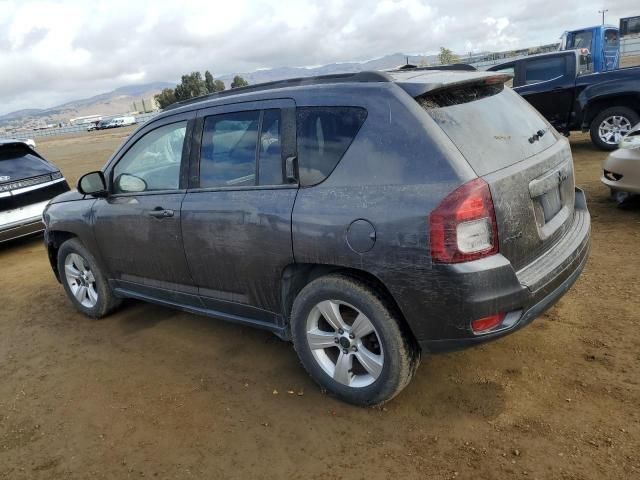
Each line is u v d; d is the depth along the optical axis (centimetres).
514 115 332
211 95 383
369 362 305
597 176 818
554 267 293
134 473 288
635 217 604
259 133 338
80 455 309
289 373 368
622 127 995
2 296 608
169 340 443
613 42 1891
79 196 478
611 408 292
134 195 416
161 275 413
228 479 276
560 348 356
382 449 284
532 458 264
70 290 514
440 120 283
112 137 4250
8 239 780
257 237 330
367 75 307
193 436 313
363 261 285
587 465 256
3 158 798
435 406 313
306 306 318
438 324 275
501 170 279
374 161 287
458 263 260
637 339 355
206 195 362
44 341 472
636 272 459
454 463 268
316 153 310
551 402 304
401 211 270
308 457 285
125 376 392
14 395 385
